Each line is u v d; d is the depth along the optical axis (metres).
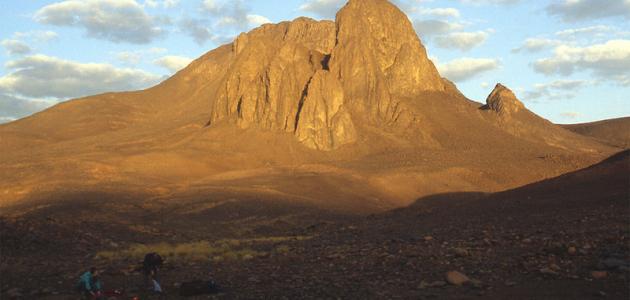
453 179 119.12
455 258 23.81
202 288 20.86
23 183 103.50
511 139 175.25
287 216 73.75
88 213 69.62
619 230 25.86
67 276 25.83
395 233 38.53
